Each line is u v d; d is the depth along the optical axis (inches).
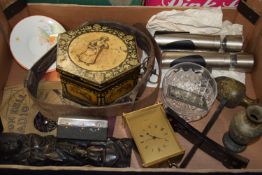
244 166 30.6
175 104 35.4
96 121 31.4
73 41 32.1
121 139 32.1
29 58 37.4
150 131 32.1
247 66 37.4
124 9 38.2
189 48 38.5
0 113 34.6
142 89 34.7
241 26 39.6
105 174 26.3
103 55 31.3
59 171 26.0
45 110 32.9
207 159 32.9
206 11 38.6
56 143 31.1
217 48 38.5
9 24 37.8
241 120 30.5
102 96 31.3
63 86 33.4
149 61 34.3
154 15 38.9
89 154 30.7
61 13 38.7
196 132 31.8
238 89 34.5
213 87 36.0
